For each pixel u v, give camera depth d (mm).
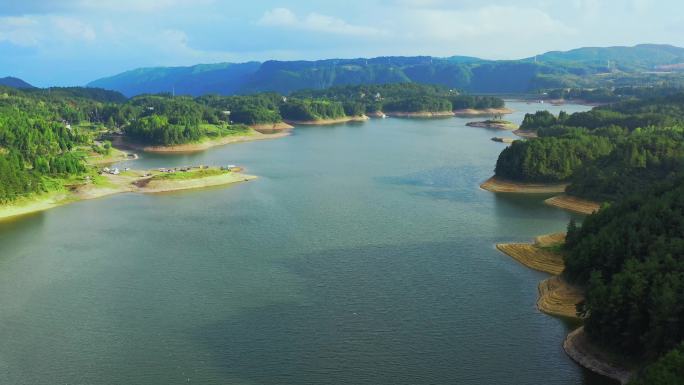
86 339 118438
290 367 107250
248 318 126625
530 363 107625
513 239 180875
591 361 106375
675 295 98312
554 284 140375
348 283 145875
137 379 104125
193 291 141625
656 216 131625
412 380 102750
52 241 182500
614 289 105938
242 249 173250
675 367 82000
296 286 144250
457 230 191375
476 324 123000
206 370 106625
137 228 197125
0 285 146125
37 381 104062
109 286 145250
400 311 129500
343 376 104188
